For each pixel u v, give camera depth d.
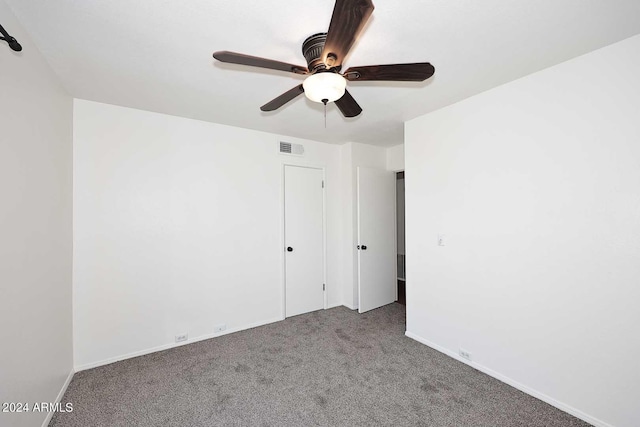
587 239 1.64
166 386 2.00
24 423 1.38
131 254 2.41
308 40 1.43
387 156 4.03
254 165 3.09
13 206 1.31
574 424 1.62
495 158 2.07
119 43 1.50
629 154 1.50
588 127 1.63
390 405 1.79
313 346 2.60
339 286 3.84
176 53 1.60
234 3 1.20
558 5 1.24
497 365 2.07
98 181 2.28
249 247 3.05
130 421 1.67
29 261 1.46
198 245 2.73
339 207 3.85
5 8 1.20
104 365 2.28
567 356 1.72
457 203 2.34
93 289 2.25
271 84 1.99
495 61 1.71
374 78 1.38
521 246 1.93
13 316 1.30
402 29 1.39
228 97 2.21
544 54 1.64
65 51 1.57
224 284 2.88
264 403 1.82
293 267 3.39
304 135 3.33
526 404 1.79
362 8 0.92
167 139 2.59
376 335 2.83
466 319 2.28
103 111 2.31
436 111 2.51
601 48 1.58
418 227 2.69
